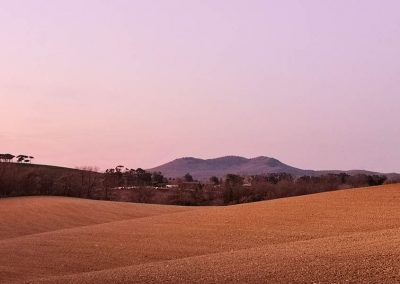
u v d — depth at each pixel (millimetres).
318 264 18500
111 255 30781
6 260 30000
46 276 25234
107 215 65125
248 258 21688
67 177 112062
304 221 38438
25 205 73312
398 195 45000
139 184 127062
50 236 39250
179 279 17984
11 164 109250
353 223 35562
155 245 33562
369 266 17422
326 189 101250
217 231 37594
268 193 101500
